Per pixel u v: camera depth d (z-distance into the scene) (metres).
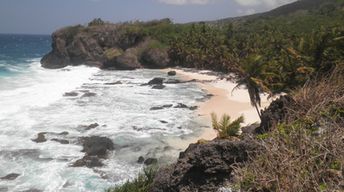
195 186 13.07
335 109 10.84
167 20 122.75
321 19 114.62
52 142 30.64
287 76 40.22
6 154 27.61
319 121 9.88
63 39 105.94
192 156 13.58
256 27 123.00
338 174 7.38
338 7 153.00
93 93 52.88
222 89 60.88
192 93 56.72
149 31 109.19
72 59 103.69
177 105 46.41
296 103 12.42
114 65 94.50
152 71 88.94
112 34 110.62
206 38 99.19
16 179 23.89
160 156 28.86
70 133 33.25
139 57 98.31
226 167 12.66
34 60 118.19
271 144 9.20
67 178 24.36
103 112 41.72
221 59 85.56
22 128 33.84
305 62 39.53
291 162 7.97
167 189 14.05
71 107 43.47
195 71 87.00
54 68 96.62
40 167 25.77
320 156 8.05
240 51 87.62
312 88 12.76
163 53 95.81
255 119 40.47
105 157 28.25
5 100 44.53
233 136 22.52
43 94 49.94
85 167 26.12
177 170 13.96
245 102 49.78
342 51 35.88
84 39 105.56
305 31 95.38
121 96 52.06
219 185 12.44
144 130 35.25
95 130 34.53
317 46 38.75
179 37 102.56
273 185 7.96
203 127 37.00
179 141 32.47
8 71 76.56
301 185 7.43
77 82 65.31
